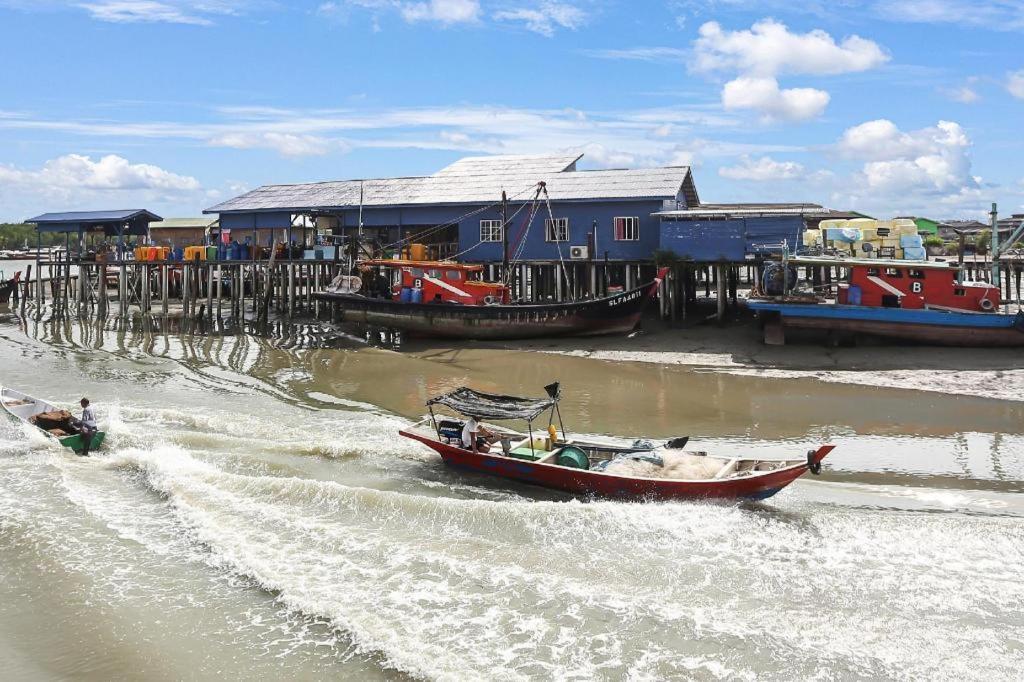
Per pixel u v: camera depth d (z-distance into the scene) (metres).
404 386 25.09
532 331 32.19
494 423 20.64
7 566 12.38
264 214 41.34
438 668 9.60
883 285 28.34
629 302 31.94
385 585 11.65
